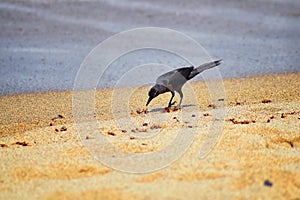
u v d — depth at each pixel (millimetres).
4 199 7590
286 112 12422
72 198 7469
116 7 34031
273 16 33188
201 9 34312
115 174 8359
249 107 13125
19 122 13242
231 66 21250
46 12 32000
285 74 19875
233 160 8828
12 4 33250
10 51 23828
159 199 7316
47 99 16172
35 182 8180
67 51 24000
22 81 18891
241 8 35125
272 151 9344
